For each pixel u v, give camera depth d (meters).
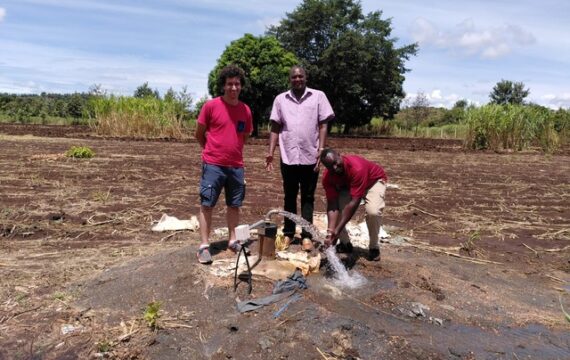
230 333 4.00
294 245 5.89
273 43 28.09
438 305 4.65
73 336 3.99
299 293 4.59
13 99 47.25
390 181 12.23
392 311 4.50
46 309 4.41
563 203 10.11
